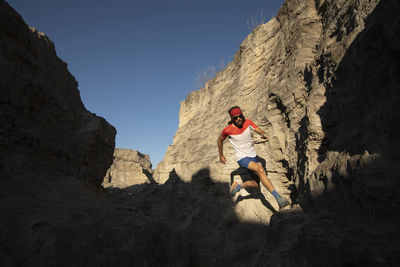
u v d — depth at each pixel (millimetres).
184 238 3781
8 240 1396
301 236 2041
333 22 3660
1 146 1938
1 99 1957
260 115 5496
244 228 4148
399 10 1745
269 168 4781
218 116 9078
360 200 1932
